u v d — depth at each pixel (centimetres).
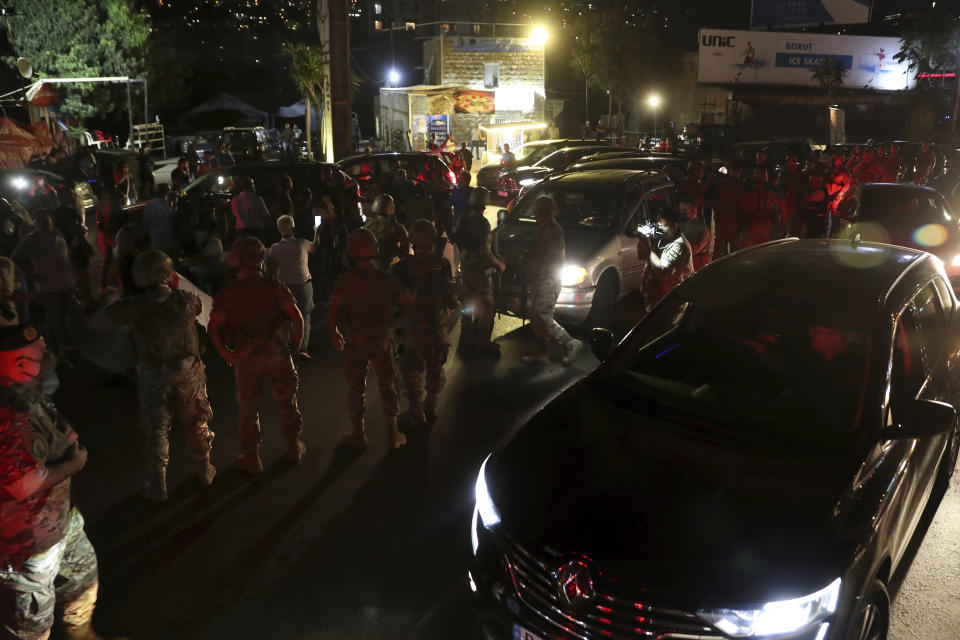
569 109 4747
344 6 1692
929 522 466
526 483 321
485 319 770
